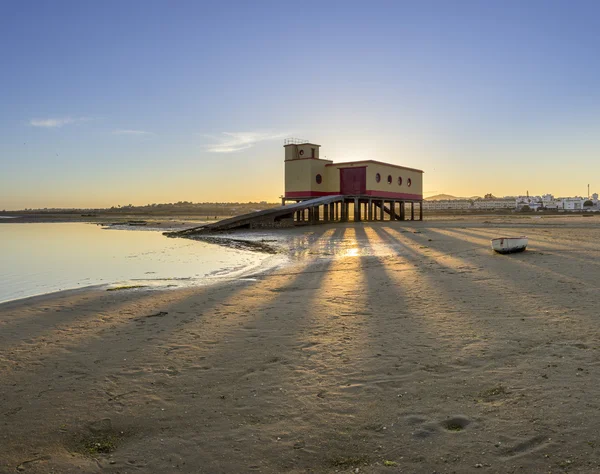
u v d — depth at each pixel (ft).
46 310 32.78
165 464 12.29
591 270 41.04
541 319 25.07
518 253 56.18
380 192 177.37
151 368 19.86
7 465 12.43
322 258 63.77
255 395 16.58
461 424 13.76
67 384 18.24
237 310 31.12
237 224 139.74
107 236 134.82
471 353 20.01
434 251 65.46
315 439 13.30
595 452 11.79
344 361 19.83
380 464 11.87
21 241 114.42
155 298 36.60
